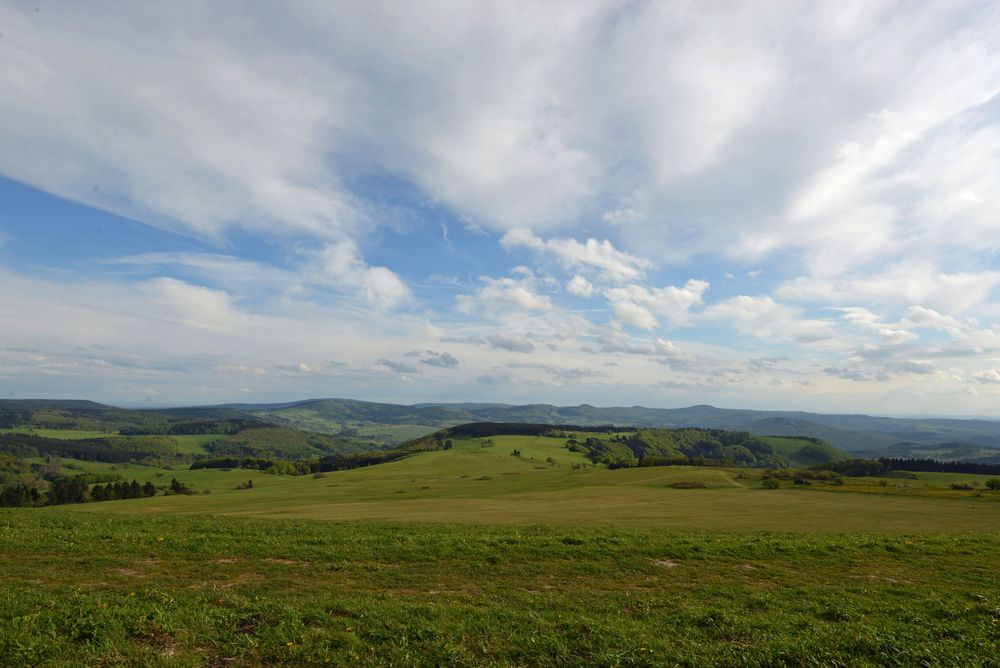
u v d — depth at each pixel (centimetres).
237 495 12456
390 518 5284
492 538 2592
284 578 1916
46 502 13638
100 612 1313
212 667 1137
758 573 2212
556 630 1406
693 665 1212
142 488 15025
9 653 1093
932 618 1619
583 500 8669
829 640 1348
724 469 16962
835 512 6550
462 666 1192
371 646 1254
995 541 2859
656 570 2206
